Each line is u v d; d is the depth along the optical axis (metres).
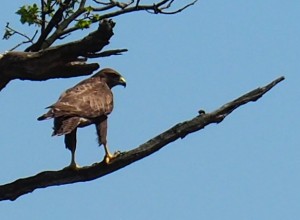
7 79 17.83
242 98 17.30
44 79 17.78
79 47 17.28
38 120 17.56
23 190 17.55
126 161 17.42
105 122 18.17
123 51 17.64
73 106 17.84
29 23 19.58
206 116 17.30
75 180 17.56
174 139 17.38
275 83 17.27
